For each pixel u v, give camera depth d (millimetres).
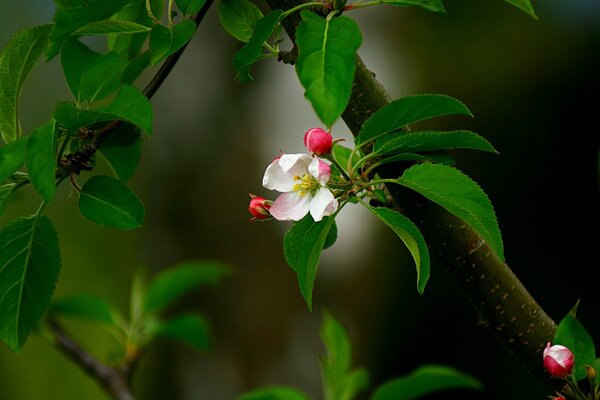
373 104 2902
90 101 3055
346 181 2684
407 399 4547
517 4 2688
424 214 2936
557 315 8000
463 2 8117
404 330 7785
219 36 7871
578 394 2984
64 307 5395
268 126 7781
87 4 2951
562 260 7996
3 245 2879
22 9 11141
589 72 7957
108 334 9922
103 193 2861
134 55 3615
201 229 7844
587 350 3037
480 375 7844
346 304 7730
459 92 8023
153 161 8000
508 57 8047
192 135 7902
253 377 7609
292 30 2908
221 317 7688
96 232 10156
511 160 8023
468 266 2996
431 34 8023
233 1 3146
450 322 7793
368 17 7977
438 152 2791
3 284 2895
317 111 2189
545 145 8008
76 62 3127
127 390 5293
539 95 8000
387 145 2627
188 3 2832
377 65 7934
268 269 7703
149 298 5512
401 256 7742
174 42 2754
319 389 7555
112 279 9992
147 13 3236
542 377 3123
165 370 7773
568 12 8133
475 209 2537
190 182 7887
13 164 2725
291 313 7668
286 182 2701
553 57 8023
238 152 7820
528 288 8070
